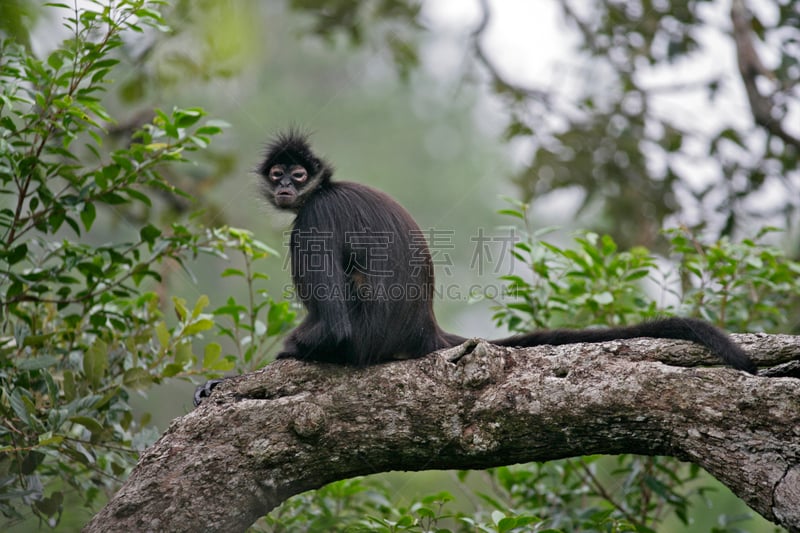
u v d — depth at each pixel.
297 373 6.13
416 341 7.03
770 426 5.21
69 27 6.50
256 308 7.98
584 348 5.89
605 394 5.53
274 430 5.78
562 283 8.69
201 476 5.65
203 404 6.12
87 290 7.49
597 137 14.13
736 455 5.21
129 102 12.94
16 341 7.12
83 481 7.80
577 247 10.19
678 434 5.39
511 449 5.74
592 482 8.86
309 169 7.99
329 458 5.84
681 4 13.50
